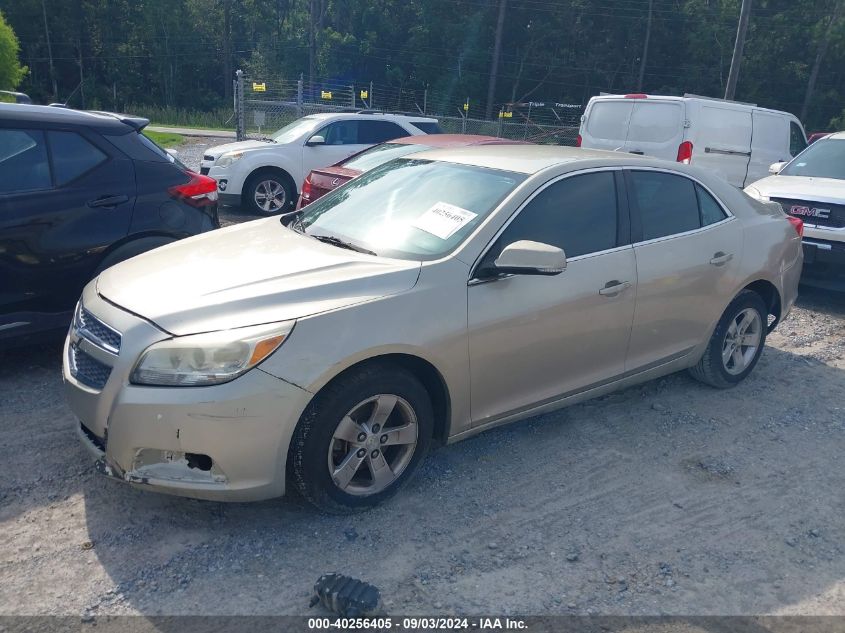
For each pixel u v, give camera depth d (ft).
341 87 204.54
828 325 23.66
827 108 177.58
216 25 230.68
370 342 10.85
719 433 15.28
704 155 38.78
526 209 13.09
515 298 12.51
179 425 10.04
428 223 13.16
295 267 11.94
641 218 14.78
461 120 90.48
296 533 11.18
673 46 194.08
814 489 13.26
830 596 10.37
